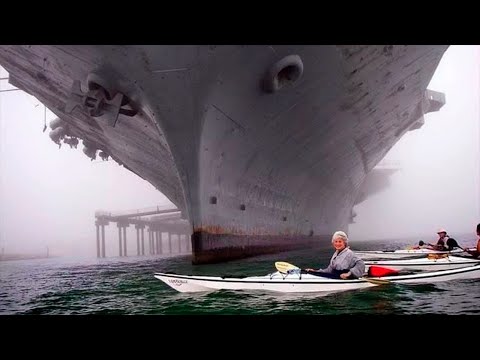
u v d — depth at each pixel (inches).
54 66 507.8
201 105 447.2
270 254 735.1
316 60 470.6
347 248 311.0
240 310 241.4
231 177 561.9
